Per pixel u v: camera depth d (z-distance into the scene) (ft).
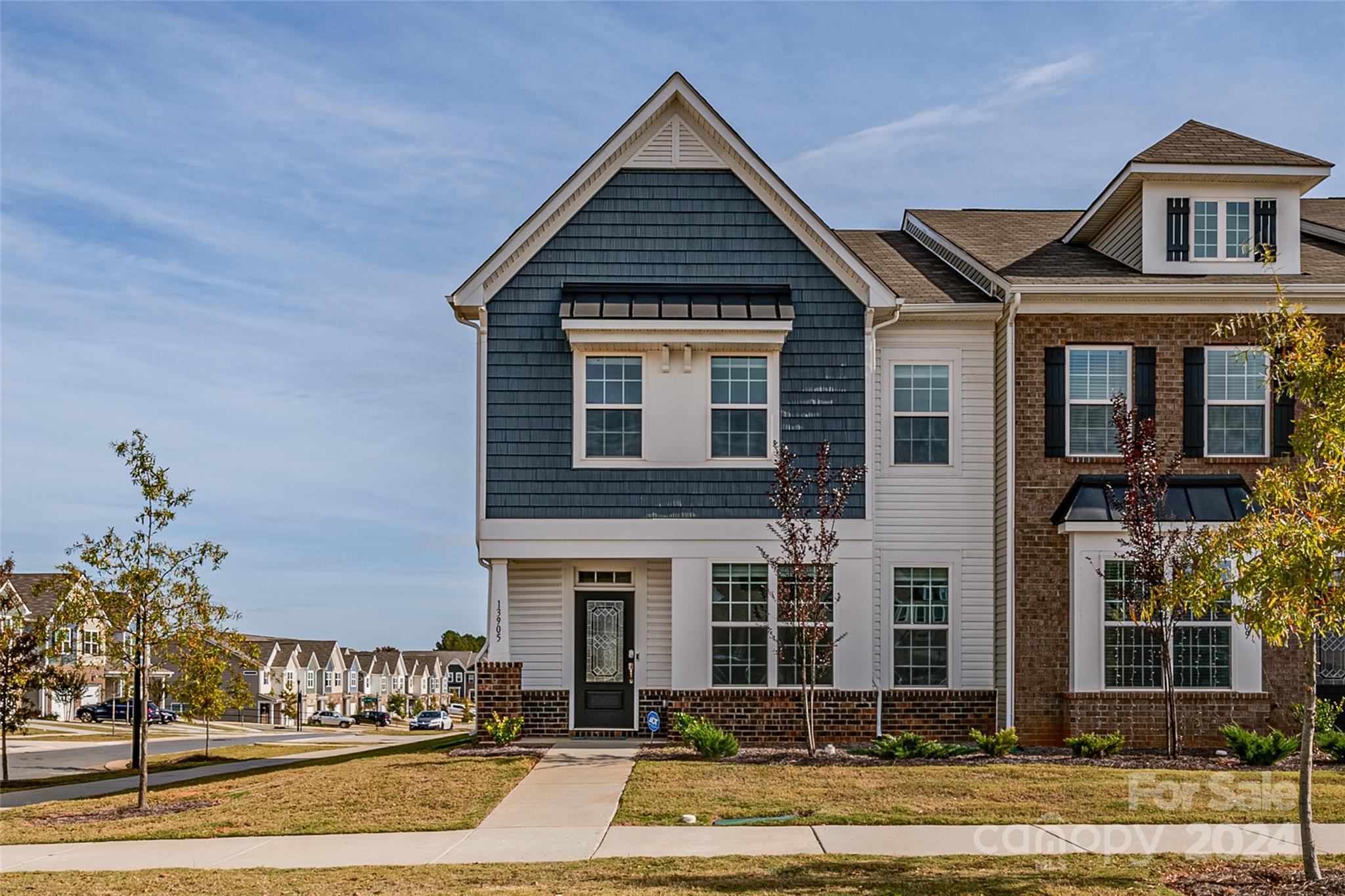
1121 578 62.59
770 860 36.52
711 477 63.41
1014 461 64.18
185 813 49.26
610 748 59.62
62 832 46.11
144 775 52.34
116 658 55.98
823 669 62.75
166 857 40.01
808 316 64.34
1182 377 64.44
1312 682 33.78
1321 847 37.83
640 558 63.21
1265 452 64.28
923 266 73.56
